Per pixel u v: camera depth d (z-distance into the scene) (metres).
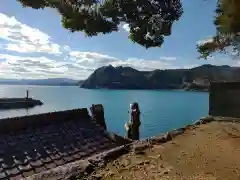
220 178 3.06
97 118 10.69
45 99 91.69
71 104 73.38
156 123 42.62
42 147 6.29
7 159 5.36
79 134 7.65
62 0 4.39
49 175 2.86
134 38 4.83
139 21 4.52
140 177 3.03
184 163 3.62
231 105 8.73
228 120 7.93
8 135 6.26
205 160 3.77
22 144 6.10
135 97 105.69
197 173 3.23
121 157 3.79
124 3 4.21
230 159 3.86
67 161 5.99
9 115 43.78
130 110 12.03
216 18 6.56
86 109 9.21
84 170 3.11
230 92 8.77
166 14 4.44
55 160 5.87
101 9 4.41
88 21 4.53
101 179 2.93
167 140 5.04
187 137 5.38
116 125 41.44
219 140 5.11
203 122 7.59
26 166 5.31
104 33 4.77
